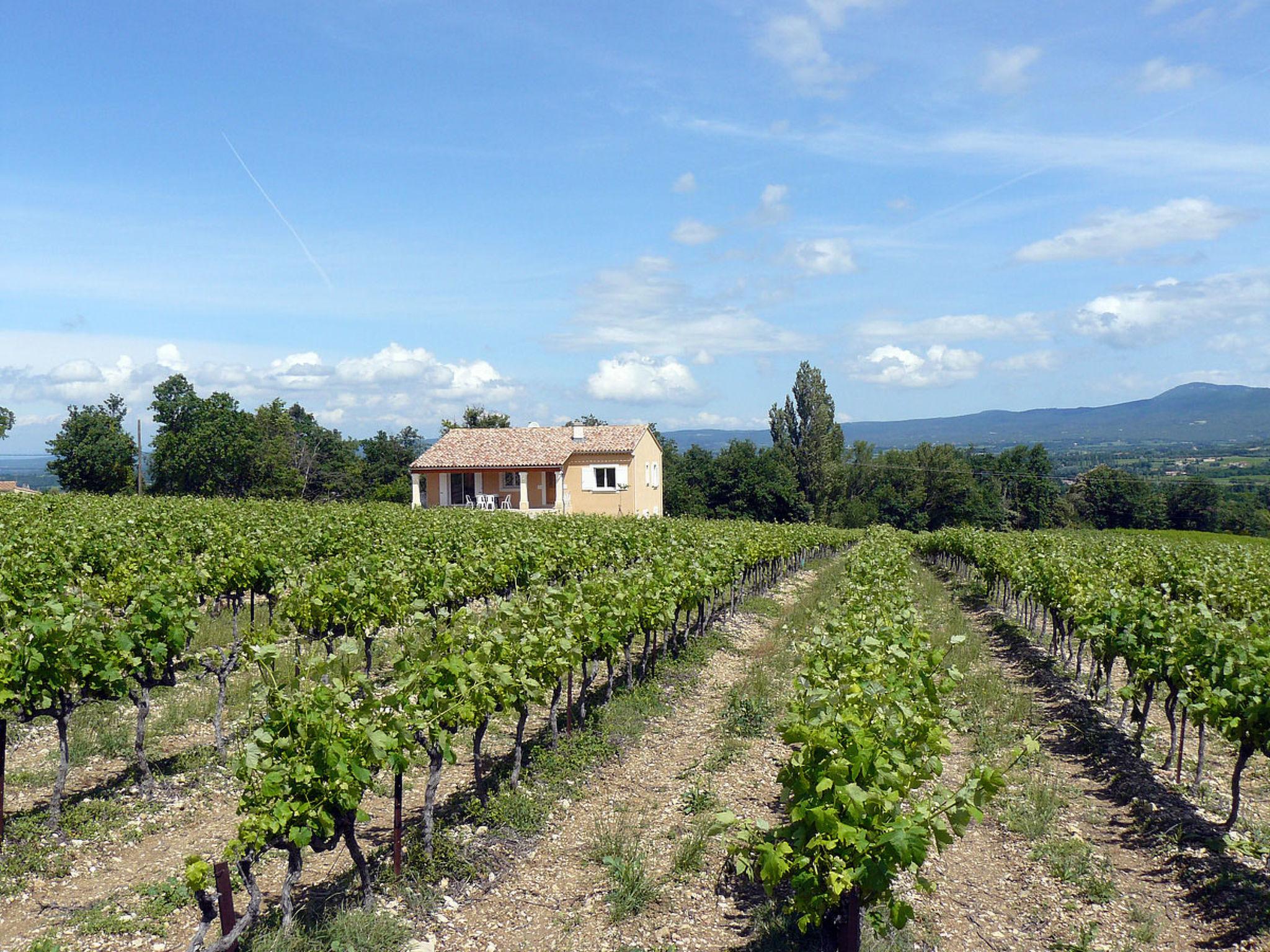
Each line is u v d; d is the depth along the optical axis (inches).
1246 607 560.7
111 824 297.4
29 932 232.2
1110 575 619.5
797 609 839.7
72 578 512.7
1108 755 378.0
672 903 252.4
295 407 3235.7
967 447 4114.2
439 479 1674.5
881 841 188.2
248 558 545.0
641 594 474.6
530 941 234.2
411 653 303.4
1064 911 252.4
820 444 3090.6
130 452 2460.6
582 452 1658.5
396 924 234.8
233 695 431.8
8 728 382.9
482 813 303.7
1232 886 257.4
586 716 420.2
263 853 282.7
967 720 434.3
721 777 352.2
